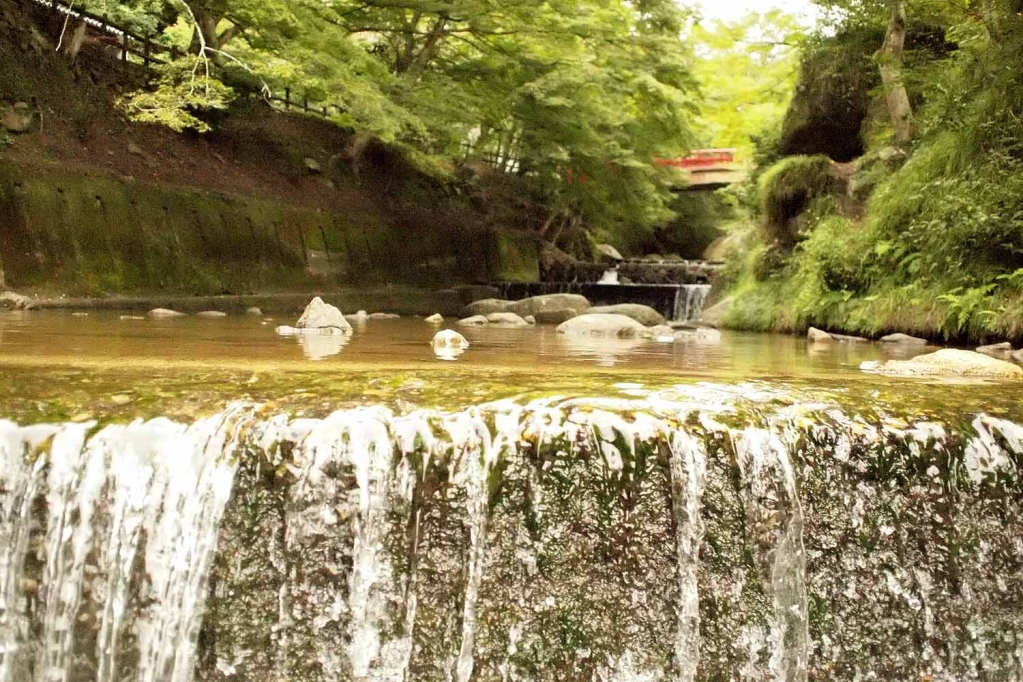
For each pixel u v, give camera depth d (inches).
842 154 619.2
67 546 109.7
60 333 251.0
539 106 831.7
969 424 124.3
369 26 741.3
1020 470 124.1
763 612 114.0
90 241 462.3
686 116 876.0
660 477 111.6
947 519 120.8
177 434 111.2
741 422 116.2
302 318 342.0
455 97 769.6
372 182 813.2
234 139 677.9
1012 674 122.4
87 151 509.4
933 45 537.0
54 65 518.3
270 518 108.7
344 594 108.6
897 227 412.2
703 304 685.9
